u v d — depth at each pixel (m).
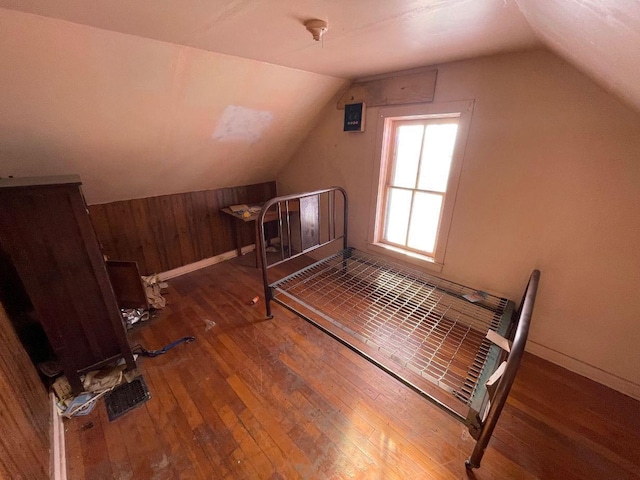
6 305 1.53
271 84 2.08
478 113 1.82
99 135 1.79
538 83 1.58
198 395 1.68
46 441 1.27
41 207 1.39
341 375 1.82
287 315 2.40
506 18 1.10
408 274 2.47
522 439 1.43
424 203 2.41
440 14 1.07
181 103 1.86
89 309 1.62
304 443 1.42
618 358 1.67
